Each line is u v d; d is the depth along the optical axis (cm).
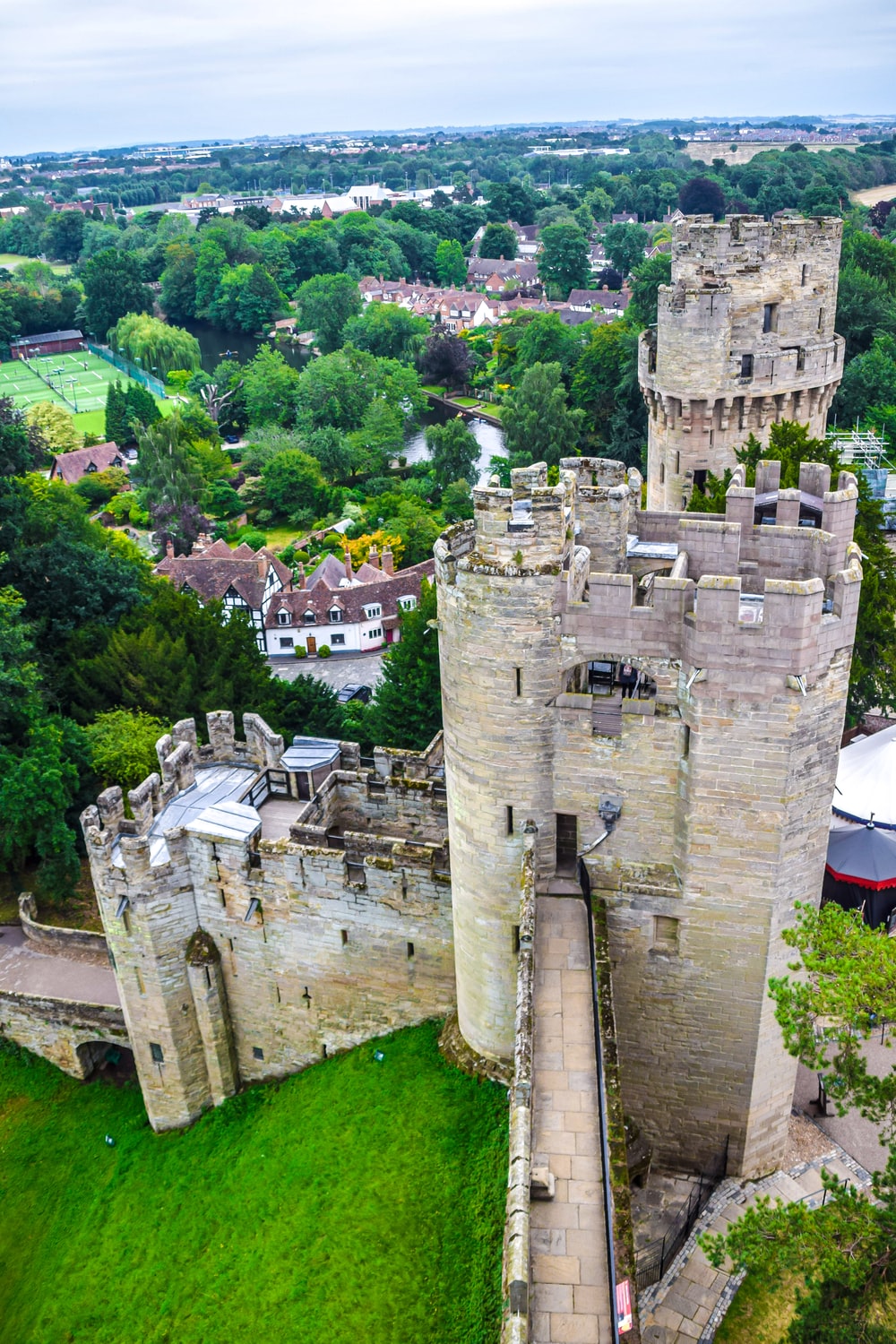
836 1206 2983
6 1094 5903
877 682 6725
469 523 3778
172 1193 4878
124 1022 5622
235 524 17300
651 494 7331
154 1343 4178
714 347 6431
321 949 4772
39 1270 4897
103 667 8044
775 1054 3809
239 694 7994
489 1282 3606
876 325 14750
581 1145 2925
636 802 3594
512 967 3962
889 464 11550
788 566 3712
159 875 4809
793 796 3341
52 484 12106
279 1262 4112
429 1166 4059
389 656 7838
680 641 3334
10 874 7162
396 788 5091
